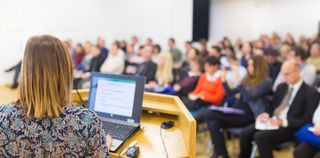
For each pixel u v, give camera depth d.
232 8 10.38
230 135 3.53
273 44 7.97
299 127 2.50
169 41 6.89
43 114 0.88
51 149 0.89
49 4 5.58
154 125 1.60
